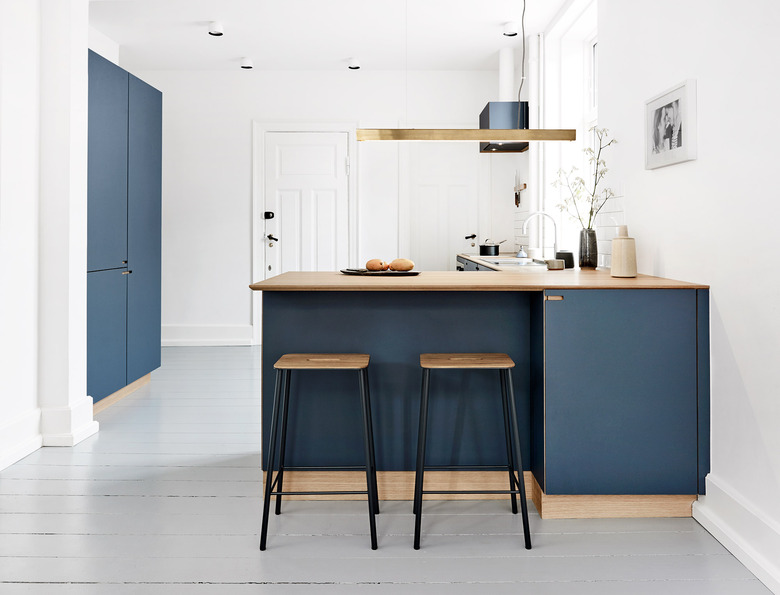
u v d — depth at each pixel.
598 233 3.72
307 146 6.37
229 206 6.43
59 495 2.63
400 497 2.64
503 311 2.63
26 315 3.15
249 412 3.96
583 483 2.41
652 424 2.41
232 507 2.53
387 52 5.70
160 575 1.99
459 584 1.95
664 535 2.30
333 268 6.42
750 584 1.95
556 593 1.90
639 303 2.40
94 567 2.03
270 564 2.07
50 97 3.23
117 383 4.13
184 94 6.35
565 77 4.87
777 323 1.97
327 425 2.61
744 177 2.16
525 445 2.64
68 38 3.23
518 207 6.00
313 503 2.60
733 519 2.20
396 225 6.38
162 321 6.50
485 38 5.28
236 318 6.50
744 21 2.15
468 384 2.61
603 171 3.48
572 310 2.39
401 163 6.34
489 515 2.48
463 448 2.62
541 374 2.43
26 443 3.13
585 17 4.40
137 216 4.39
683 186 2.63
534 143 5.11
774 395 1.99
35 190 3.20
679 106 2.60
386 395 2.62
